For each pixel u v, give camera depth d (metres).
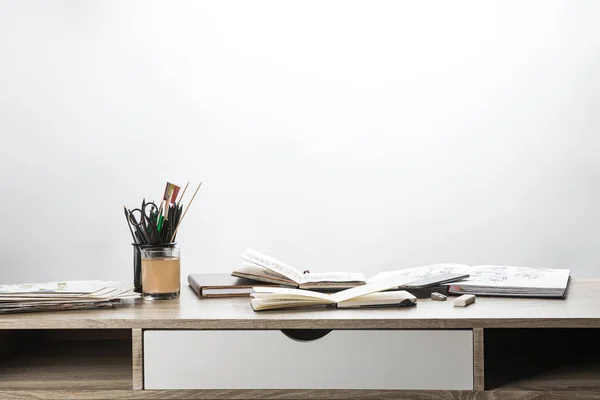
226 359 1.38
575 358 1.64
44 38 3.90
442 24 3.99
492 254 3.96
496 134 3.96
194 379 1.38
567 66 3.94
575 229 3.94
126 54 3.93
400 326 1.35
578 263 3.94
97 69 3.92
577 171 3.93
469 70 3.97
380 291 1.62
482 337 1.34
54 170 3.90
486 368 1.54
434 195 3.97
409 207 3.97
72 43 3.91
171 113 3.94
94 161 3.91
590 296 1.60
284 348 1.37
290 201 3.98
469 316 1.36
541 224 3.95
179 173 3.95
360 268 3.98
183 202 3.95
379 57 3.99
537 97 3.96
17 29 3.89
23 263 3.90
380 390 1.36
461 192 3.96
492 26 3.97
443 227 3.97
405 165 3.98
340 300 1.46
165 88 3.94
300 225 3.98
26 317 1.41
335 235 3.98
